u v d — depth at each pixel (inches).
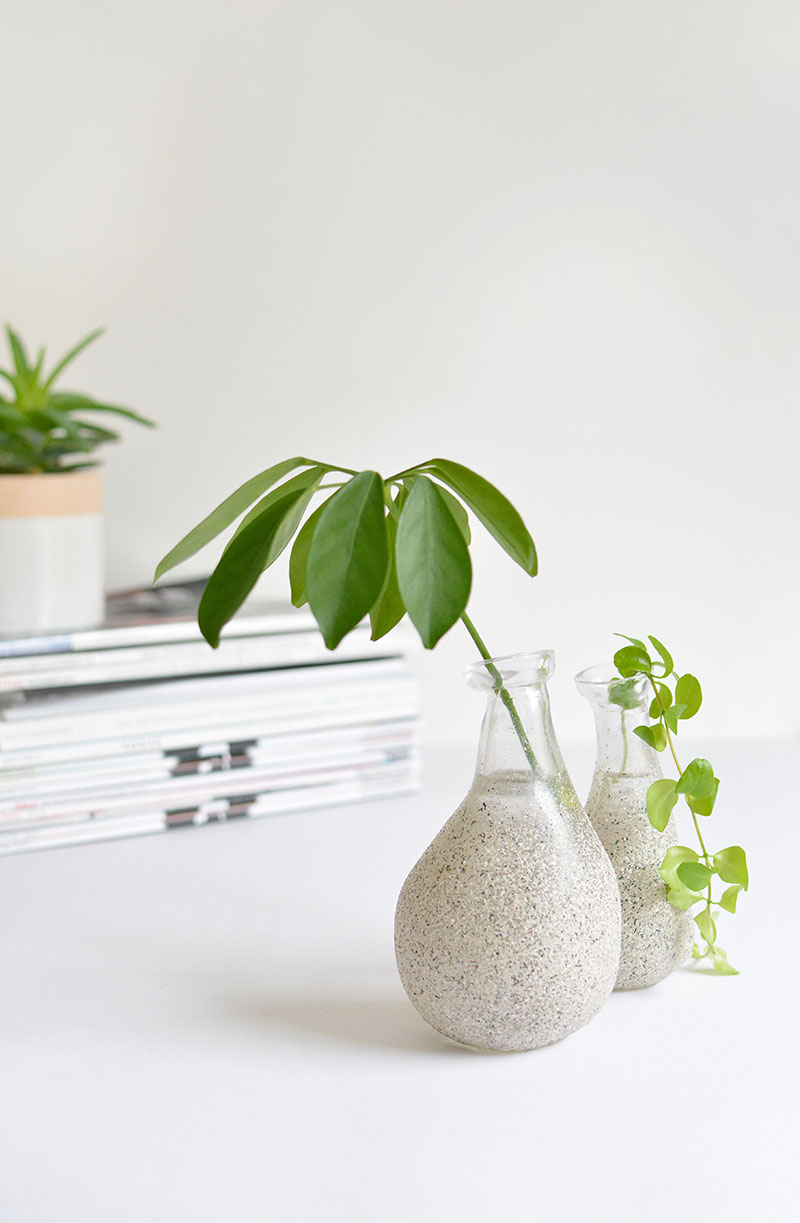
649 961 29.1
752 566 54.5
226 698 44.3
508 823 26.0
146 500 53.6
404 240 52.7
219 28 51.7
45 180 52.0
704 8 51.8
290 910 36.0
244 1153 23.3
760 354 53.5
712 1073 26.0
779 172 52.7
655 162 52.5
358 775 46.9
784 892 36.2
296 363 53.2
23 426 43.3
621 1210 21.3
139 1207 21.7
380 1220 21.1
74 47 51.4
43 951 33.3
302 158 52.3
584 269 52.9
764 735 55.4
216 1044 27.8
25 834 41.8
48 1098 25.5
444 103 52.1
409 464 53.7
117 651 43.1
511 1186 22.1
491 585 54.2
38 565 43.1
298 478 27.2
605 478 53.8
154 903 36.8
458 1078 26.0
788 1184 22.0
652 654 54.5
